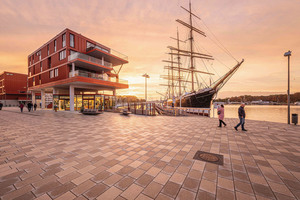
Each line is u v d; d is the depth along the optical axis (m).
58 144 4.88
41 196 2.16
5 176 2.74
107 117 13.48
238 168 3.15
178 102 35.16
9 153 4.00
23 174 2.82
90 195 2.19
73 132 6.80
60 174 2.83
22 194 2.20
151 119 12.04
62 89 26.06
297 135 6.29
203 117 13.84
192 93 27.05
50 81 24.44
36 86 27.66
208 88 23.27
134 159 3.62
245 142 5.20
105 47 27.92
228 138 5.75
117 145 4.78
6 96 50.91
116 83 24.14
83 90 29.38
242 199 2.13
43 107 29.98
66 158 3.66
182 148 4.50
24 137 5.82
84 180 2.62
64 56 21.66
